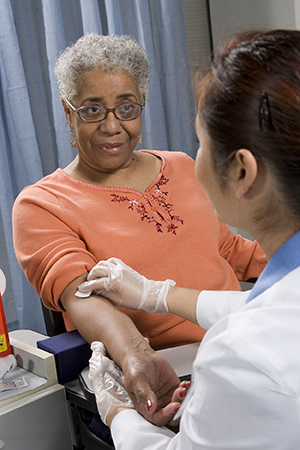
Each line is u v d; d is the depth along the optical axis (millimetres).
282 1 2773
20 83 2104
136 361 957
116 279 1147
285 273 588
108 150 1326
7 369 1106
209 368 565
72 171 1444
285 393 513
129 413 846
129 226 1348
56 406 1072
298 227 593
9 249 2078
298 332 534
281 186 566
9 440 1003
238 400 541
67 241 1271
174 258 1364
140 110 1339
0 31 2064
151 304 1120
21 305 2088
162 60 2713
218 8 3096
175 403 818
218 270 1421
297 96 538
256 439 543
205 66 631
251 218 628
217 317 997
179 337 1345
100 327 1099
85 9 2324
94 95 1272
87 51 1270
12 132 2125
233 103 567
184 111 2799
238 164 589
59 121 2223
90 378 982
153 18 2670
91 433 1066
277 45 562
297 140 541
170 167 1495
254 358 526
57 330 1448
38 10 2268
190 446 616
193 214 1426
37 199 1344
